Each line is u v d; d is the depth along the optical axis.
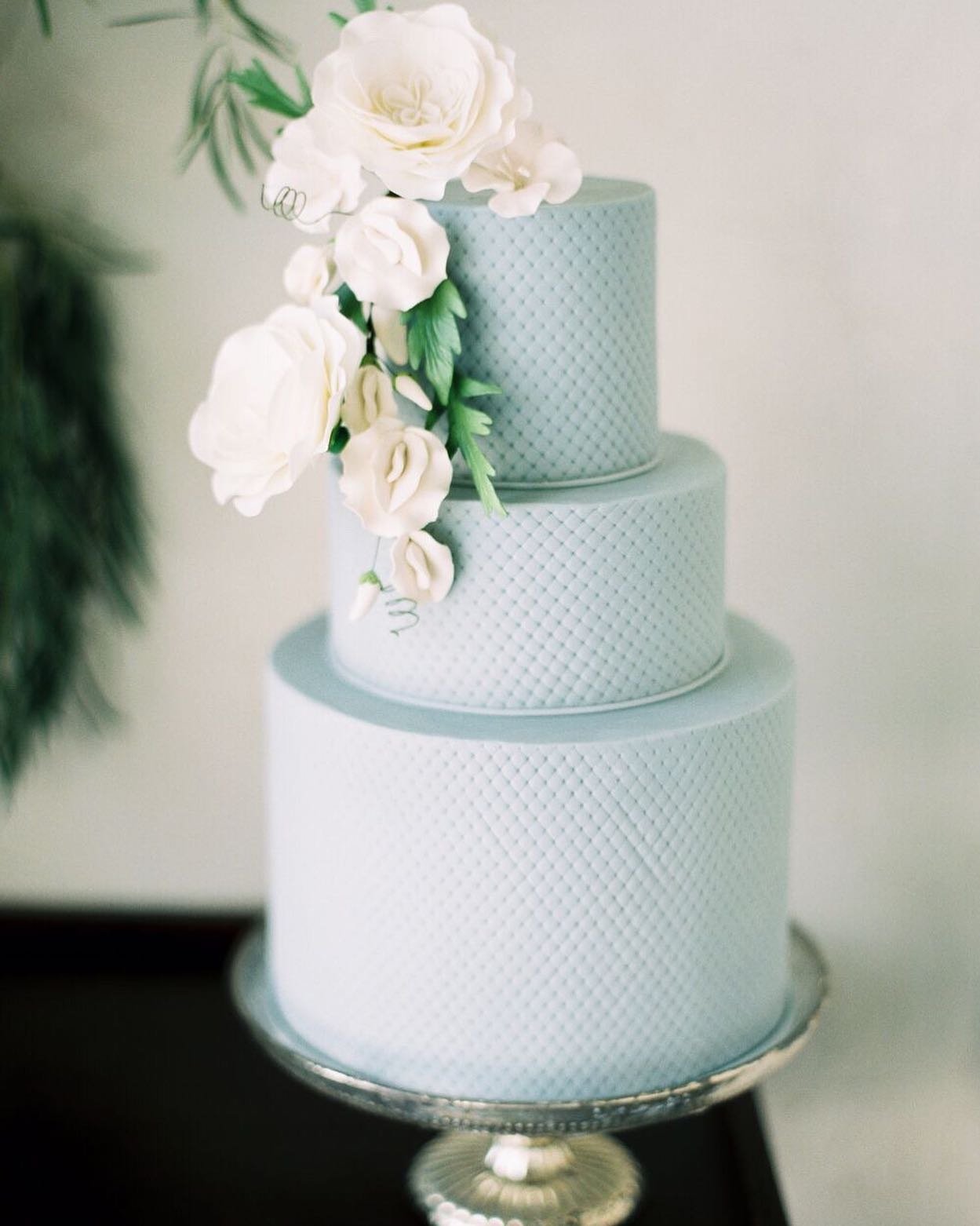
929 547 1.30
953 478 1.29
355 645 0.96
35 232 1.29
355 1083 0.92
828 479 1.29
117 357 1.32
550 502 0.87
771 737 0.93
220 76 1.24
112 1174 1.21
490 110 0.81
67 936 1.46
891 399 1.27
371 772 0.90
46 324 1.31
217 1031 1.40
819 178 1.23
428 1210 1.11
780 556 1.32
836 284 1.25
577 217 0.87
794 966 1.11
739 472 1.30
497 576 0.88
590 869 0.88
